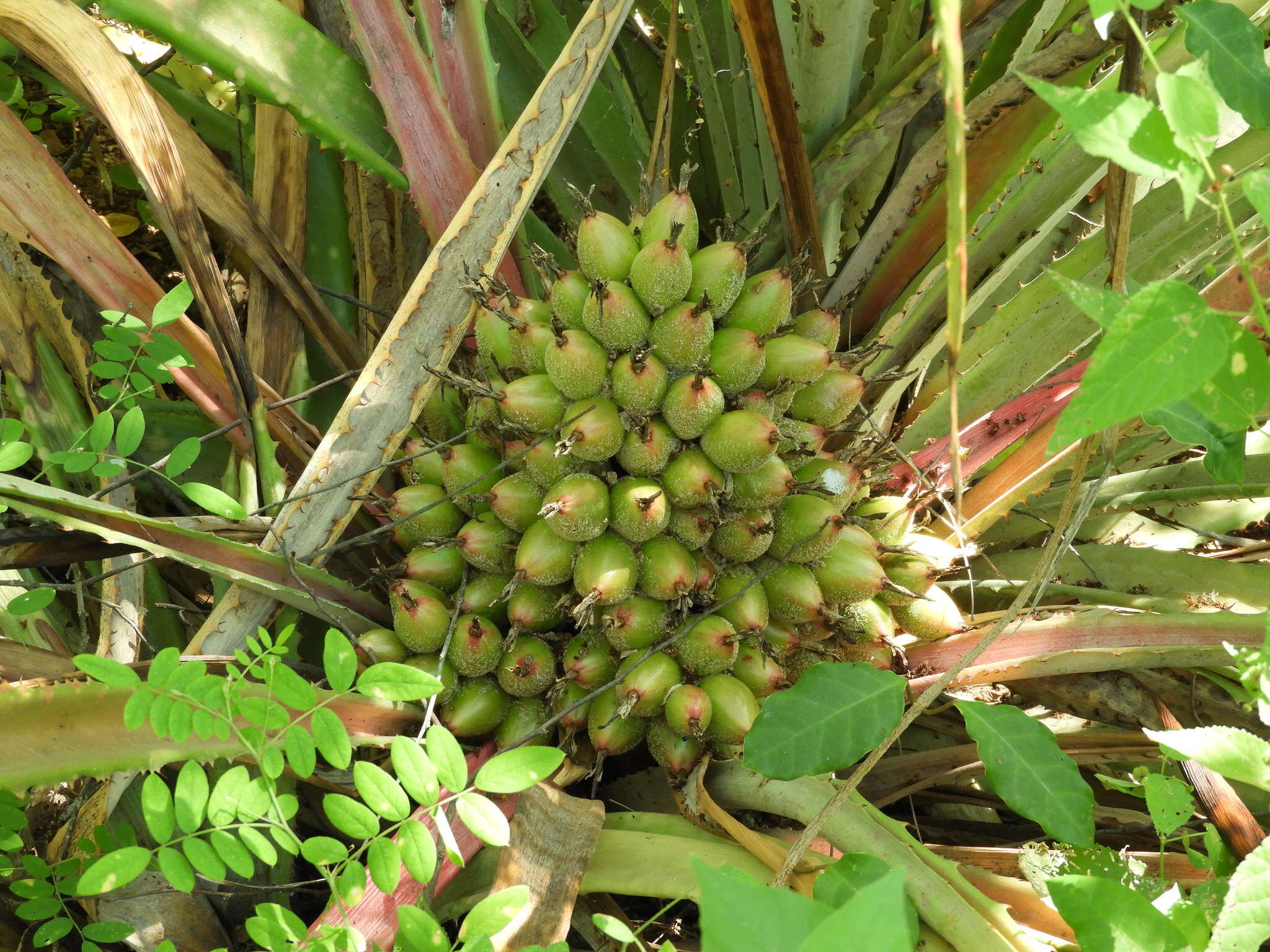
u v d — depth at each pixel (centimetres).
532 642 55
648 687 51
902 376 56
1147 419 48
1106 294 34
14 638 64
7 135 55
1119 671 62
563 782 56
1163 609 61
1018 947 46
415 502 56
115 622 61
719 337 51
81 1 55
